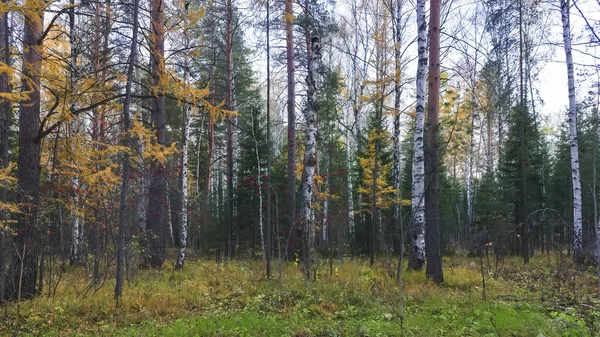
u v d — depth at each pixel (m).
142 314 6.49
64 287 8.12
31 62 7.00
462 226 26.44
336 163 21.20
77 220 11.88
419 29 10.67
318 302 7.11
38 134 7.32
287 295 7.43
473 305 6.75
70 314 6.43
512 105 19.45
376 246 17.78
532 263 13.42
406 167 22.59
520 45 16.45
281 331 5.41
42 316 6.23
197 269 11.17
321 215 14.07
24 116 7.30
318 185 16.05
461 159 29.61
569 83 13.02
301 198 12.85
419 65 10.73
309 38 14.97
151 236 11.34
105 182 8.17
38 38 7.10
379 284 8.30
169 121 21.47
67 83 7.12
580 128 19.50
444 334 5.16
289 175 13.49
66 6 6.73
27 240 7.16
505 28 15.70
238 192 18.84
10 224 7.29
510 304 6.51
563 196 22.80
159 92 7.69
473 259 15.38
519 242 18.06
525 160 17.70
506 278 10.05
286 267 10.83
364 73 18.30
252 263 12.71
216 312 6.69
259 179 16.83
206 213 18.36
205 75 17.55
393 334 5.09
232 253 17.38
